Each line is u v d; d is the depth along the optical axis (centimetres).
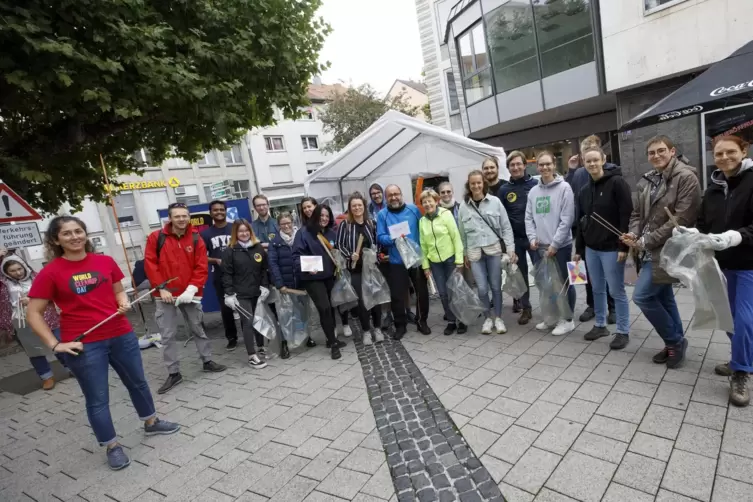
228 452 300
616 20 940
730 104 345
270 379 428
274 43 661
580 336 416
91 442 348
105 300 303
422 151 912
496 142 1534
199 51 556
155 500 258
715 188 283
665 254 288
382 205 697
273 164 2980
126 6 495
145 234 2253
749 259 267
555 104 1127
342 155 805
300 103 782
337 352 461
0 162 489
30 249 1744
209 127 683
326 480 253
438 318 559
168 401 405
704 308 274
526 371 355
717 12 815
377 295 473
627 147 996
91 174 714
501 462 245
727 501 193
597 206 364
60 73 425
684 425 252
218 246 560
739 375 268
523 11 1140
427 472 247
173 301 431
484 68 1332
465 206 460
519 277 460
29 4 436
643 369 328
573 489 216
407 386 363
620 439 249
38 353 487
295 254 461
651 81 930
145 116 597
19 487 293
